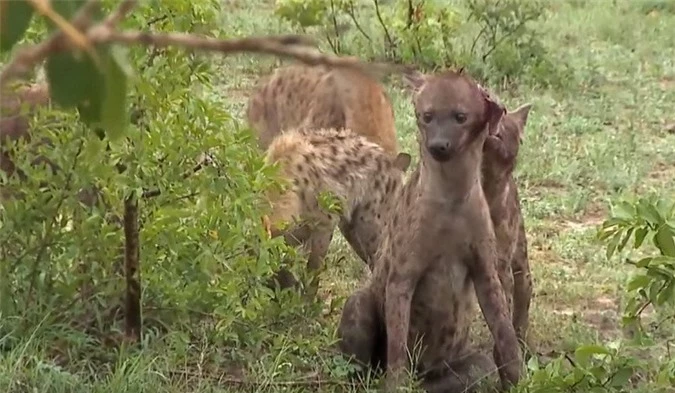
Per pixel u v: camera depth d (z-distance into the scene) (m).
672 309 10.07
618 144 16.62
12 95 8.44
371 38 20.17
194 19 8.36
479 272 8.54
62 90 2.04
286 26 20.86
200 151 8.55
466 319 8.98
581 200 14.29
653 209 7.99
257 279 8.98
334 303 10.09
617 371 7.74
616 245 8.18
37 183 8.68
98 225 8.83
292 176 10.51
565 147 16.38
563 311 11.05
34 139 8.59
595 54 22.00
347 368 8.95
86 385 8.12
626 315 8.79
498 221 8.92
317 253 10.66
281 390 8.52
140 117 8.40
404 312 8.54
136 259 8.80
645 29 24.22
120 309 9.21
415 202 8.48
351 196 10.86
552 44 22.58
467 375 9.05
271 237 9.55
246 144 8.77
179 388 8.36
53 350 8.80
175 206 8.70
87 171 8.45
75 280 8.98
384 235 9.68
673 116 18.41
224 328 8.76
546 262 12.46
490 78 19.73
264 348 9.30
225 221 8.66
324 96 12.69
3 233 8.76
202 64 8.65
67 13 1.92
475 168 8.24
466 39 21.47
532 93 19.34
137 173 8.44
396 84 17.73
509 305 9.05
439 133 7.89
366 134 12.43
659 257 7.93
